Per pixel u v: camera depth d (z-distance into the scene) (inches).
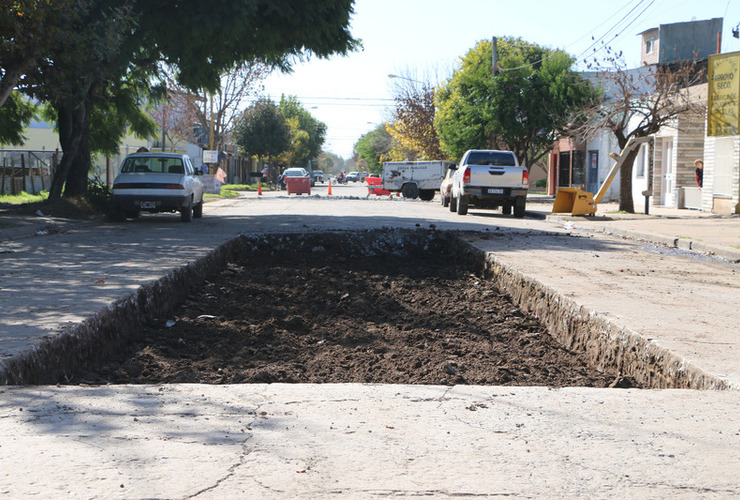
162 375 232.7
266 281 442.9
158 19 708.0
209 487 113.4
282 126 2861.7
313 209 1038.4
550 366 252.8
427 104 2272.4
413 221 760.3
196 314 339.0
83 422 145.6
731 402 165.8
